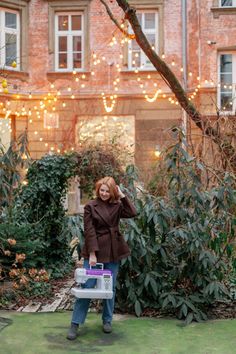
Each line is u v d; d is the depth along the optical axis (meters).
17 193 7.40
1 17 17.95
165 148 6.94
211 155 7.69
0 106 17.41
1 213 6.98
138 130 17.86
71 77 18.27
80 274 4.98
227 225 6.09
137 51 18.23
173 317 5.89
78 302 5.12
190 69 17.75
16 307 6.23
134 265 5.88
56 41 18.48
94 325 5.51
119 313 6.00
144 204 5.99
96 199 5.29
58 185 7.95
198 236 5.77
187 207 5.93
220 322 5.72
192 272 5.93
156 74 17.95
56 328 5.41
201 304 5.98
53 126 18.06
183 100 9.45
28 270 6.89
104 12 18.23
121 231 5.95
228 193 5.95
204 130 7.82
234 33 17.34
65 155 8.13
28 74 18.23
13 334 5.20
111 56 18.22
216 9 17.39
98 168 8.36
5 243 6.80
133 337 5.16
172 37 18.06
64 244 8.01
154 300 6.04
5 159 6.25
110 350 4.79
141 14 18.42
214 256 5.93
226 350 4.84
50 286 7.04
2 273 6.81
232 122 8.21
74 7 18.33
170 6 18.09
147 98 17.14
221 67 17.67
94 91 18.14
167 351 4.79
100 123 17.81
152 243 5.91
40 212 7.91
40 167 7.86
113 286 5.22
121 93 18.02
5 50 18.05
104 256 5.13
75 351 4.75
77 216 6.31
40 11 18.44
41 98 18.20
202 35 17.52
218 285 5.86
